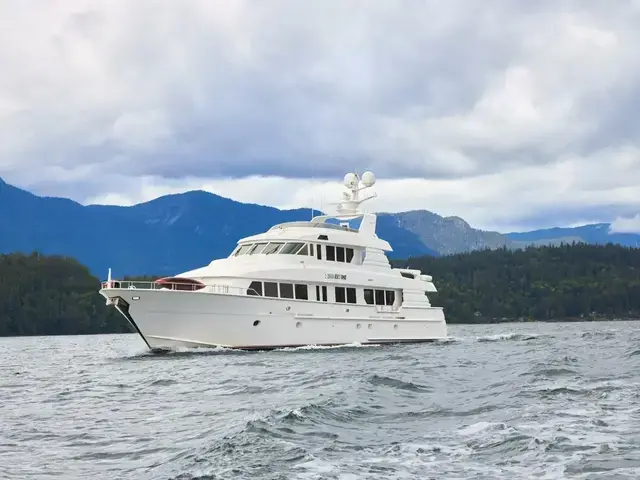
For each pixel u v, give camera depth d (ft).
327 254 166.09
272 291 153.48
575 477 46.21
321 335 159.74
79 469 52.90
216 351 147.23
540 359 115.55
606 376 93.76
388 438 58.80
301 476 47.78
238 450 54.85
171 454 56.13
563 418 64.28
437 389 86.89
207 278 152.76
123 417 75.36
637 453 51.47
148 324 143.23
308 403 74.90
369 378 92.63
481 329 457.68
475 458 51.67
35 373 134.62
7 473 51.90
